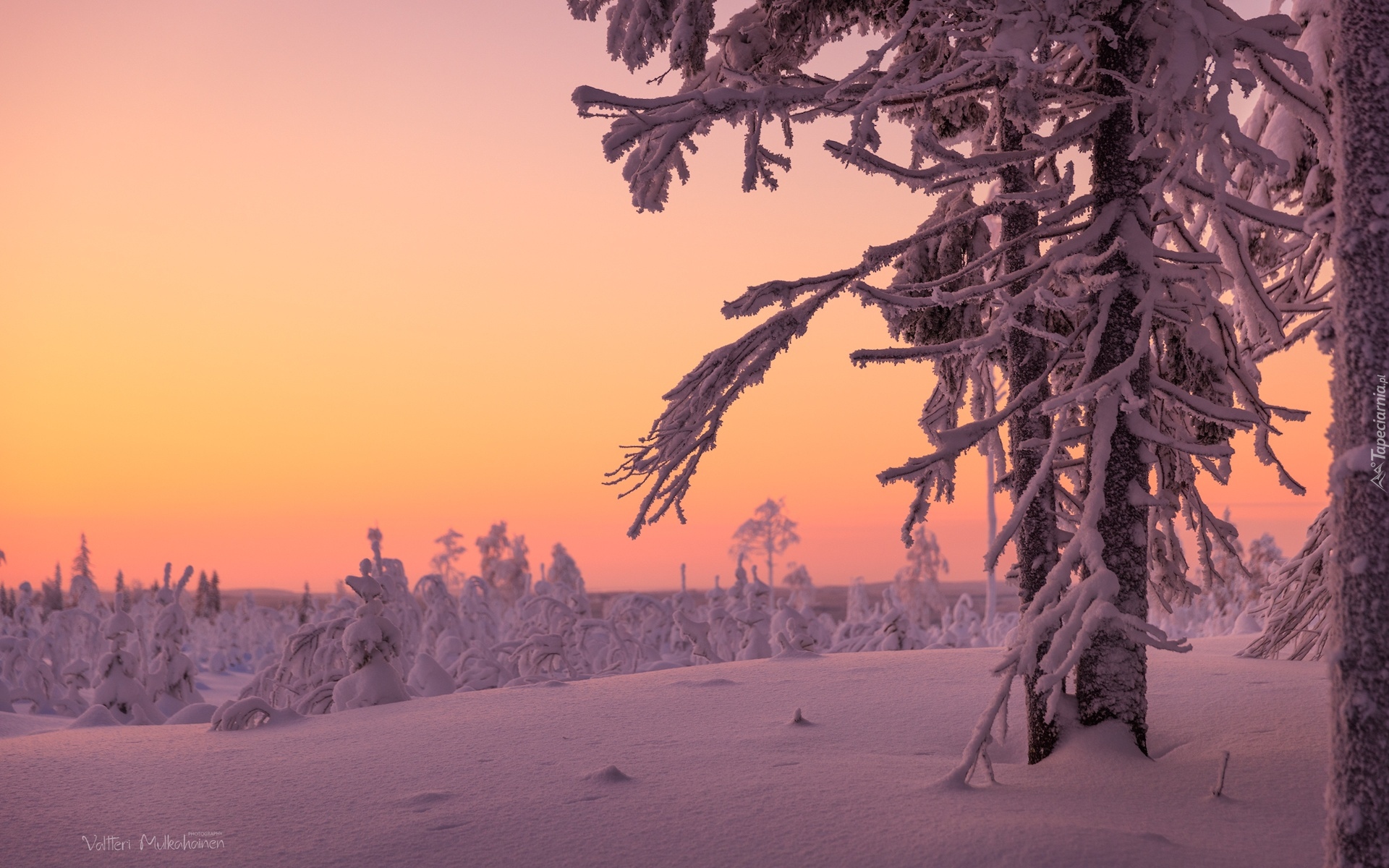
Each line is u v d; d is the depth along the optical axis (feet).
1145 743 21.75
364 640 36.83
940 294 21.65
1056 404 19.90
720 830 16.67
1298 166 27.55
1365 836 11.20
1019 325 20.81
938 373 30.86
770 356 22.99
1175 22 19.51
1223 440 25.52
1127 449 21.43
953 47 24.97
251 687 45.73
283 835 17.44
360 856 16.02
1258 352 28.35
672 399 23.84
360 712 33.63
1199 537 27.45
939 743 25.46
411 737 27.22
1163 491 26.25
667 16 21.98
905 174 21.76
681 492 23.44
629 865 15.20
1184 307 21.91
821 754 23.58
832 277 23.00
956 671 36.99
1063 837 15.43
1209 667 34.76
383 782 21.52
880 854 15.17
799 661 42.29
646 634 67.21
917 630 68.49
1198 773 19.93
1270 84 20.21
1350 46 12.19
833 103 22.94
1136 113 20.90
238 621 133.39
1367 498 11.54
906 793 18.80
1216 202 19.39
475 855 15.90
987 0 20.20
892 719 28.32
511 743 25.59
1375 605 11.37
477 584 82.58
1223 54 19.26
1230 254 21.43
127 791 21.58
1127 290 21.91
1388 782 11.14
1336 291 12.21
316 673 44.47
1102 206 22.81
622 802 18.60
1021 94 20.38
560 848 16.10
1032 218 25.66
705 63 27.53
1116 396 21.52
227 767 24.06
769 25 27.04
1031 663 19.49
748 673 38.45
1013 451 24.95
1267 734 23.00
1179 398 22.20
